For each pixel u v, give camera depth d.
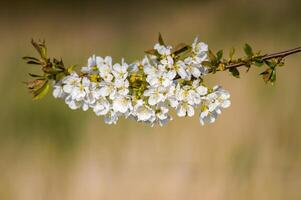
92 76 1.31
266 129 2.61
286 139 2.57
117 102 1.31
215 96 1.34
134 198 2.44
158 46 1.31
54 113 2.74
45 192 2.52
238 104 2.71
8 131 2.76
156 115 1.32
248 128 2.61
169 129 2.60
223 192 2.40
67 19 4.63
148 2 4.59
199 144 2.54
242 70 2.86
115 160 2.55
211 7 4.22
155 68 1.31
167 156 2.53
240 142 2.54
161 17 4.40
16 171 2.63
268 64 1.36
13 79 3.11
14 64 3.27
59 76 1.31
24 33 4.58
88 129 2.67
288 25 3.70
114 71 1.31
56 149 2.65
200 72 1.33
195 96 1.32
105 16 4.57
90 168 2.55
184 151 2.53
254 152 2.51
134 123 2.63
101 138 2.63
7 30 4.60
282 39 3.59
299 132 2.59
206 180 2.43
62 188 2.53
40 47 1.31
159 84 1.31
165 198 2.42
